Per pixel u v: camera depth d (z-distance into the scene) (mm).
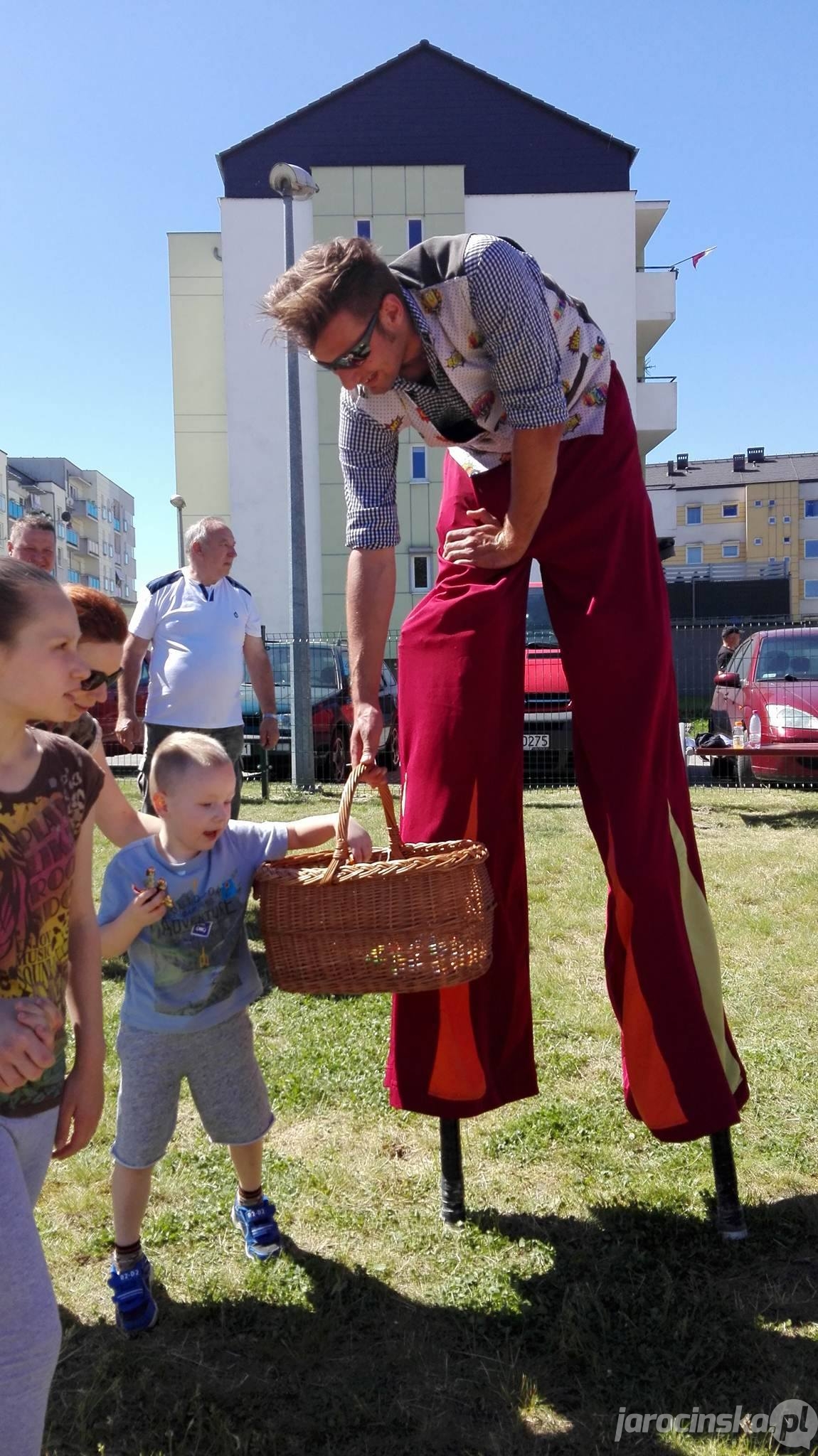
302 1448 1965
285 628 27219
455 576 2570
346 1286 2428
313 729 11477
